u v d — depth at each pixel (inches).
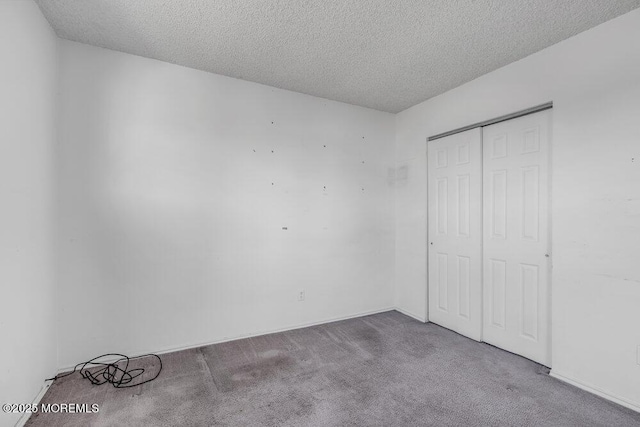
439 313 124.2
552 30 78.9
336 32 81.2
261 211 113.2
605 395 73.9
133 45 88.3
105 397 73.9
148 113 95.3
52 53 80.3
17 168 62.2
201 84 103.0
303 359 94.2
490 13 72.5
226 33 82.2
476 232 109.0
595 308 76.1
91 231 88.0
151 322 95.7
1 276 56.4
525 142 95.1
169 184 98.0
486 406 71.2
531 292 93.3
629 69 70.7
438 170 125.0
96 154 88.7
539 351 91.1
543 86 87.8
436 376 84.4
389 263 143.6
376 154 140.3
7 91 58.6
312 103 124.0
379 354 97.8
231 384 80.1
